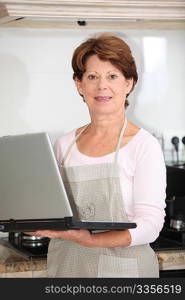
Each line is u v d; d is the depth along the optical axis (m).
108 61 1.81
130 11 2.35
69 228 1.53
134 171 1.79
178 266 2.35
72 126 2.92
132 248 1.82
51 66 2.87
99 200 1.82
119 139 1.82
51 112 2.89
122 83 1.83
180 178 2.56
